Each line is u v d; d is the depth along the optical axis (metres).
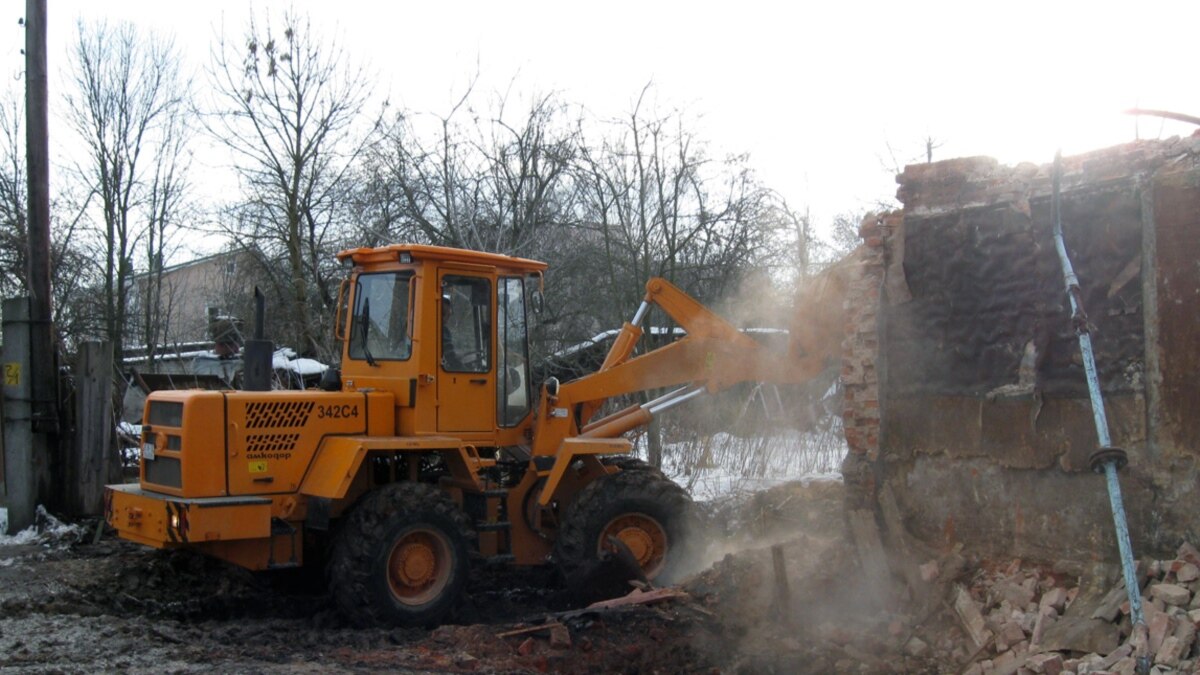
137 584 8.77
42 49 11.43
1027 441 7.23
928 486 7.95
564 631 7.25
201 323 26.97
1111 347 6.77
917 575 7.57
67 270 21.92
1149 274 6.59
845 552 8.17
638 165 16.98
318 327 19.28
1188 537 6.32
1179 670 5.51
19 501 11.02
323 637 7.56
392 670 6.57
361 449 8.16
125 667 6.40
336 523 8.47
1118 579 6.52
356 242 19.80
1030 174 7.36
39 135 11.39
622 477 9.27
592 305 17.70
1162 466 6.47
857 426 8.47
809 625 7.50
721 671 6.86
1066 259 6.25
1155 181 6.58
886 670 6.71
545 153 17.92
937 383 7.91
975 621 6.87
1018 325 7.38
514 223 18.25
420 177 19.05
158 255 24.52
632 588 8.89
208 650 6.98
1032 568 7.13
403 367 8.82
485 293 9.21
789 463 13.95
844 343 8.60
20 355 11.09
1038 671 6.11
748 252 17.70
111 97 23.27
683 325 10.16
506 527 8.96
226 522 7.87
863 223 8.51
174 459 8.15
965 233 7.74
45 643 6.91
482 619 8.60
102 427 11.46
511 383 9.41
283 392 8.52
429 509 8.27
